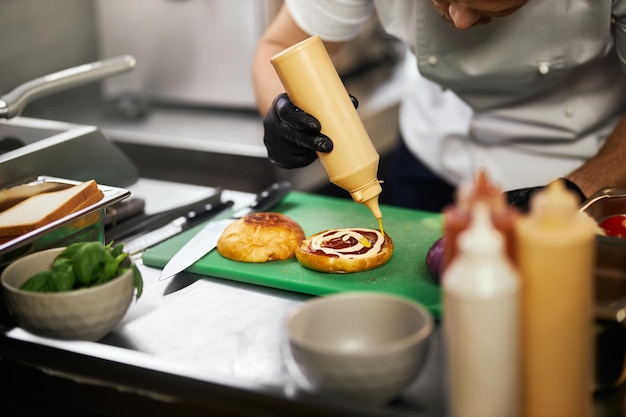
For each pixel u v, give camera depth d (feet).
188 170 6.35
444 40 4.67
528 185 5.19
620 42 4.43
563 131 5.02
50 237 3.35
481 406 2.31
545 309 2.31
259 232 3.80
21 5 6.48
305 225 4.28
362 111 6.73
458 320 2.26
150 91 7.16
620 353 2.69
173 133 6.53
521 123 5.12
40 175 4.03
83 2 7.08
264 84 4.87
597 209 3.52
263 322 3.24
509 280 2.23
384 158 7.20
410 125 5.91
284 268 3.70
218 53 6.77
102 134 4.43
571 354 2.35
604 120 5.00
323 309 2.68
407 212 4.43
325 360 2.46
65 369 2.97
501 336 2.25
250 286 3.62
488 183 2.47
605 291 2.78
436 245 3.56
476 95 5.00
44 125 4.54
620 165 4.24
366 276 3.59
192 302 3.46
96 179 4.34
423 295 3.38
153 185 5.14
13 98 3.96
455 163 5.55
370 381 2.47
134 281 3.20
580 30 4.39
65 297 2.92
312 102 3.51
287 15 5.06
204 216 4.47
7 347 3.08
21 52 6.57
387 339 2.69
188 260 3.79
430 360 2.87
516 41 4.51
